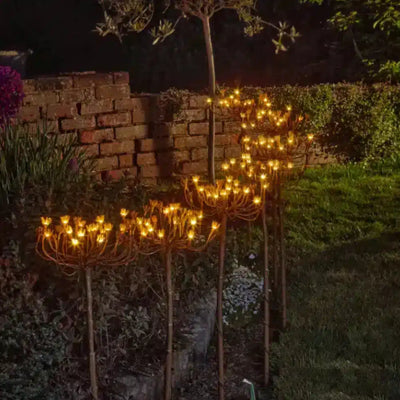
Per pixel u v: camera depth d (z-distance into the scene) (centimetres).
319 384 211
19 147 309
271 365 227
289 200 385
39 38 887
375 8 516
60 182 286
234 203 207
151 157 430
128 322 212
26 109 393
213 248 263
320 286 282
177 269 241
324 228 353
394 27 524
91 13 888
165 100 428
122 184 282
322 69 639
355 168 448
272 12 719
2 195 275
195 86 720
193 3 399
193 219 187
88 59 844
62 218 178
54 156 315
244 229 339
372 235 340
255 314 259
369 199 390
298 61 697
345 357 227
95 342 205
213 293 256
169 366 194
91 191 264
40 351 188
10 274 209
